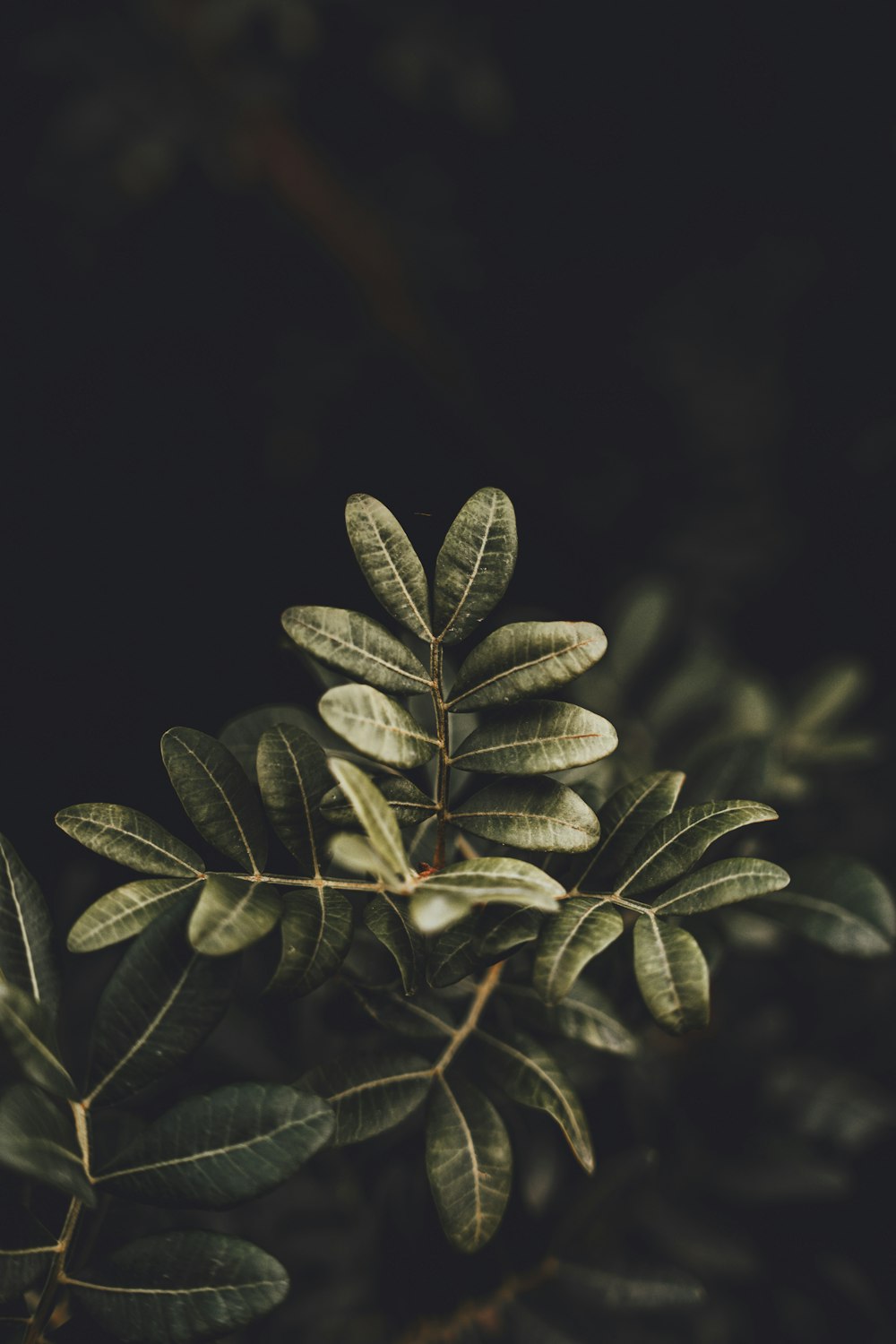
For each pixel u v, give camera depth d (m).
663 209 1.40
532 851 0.46
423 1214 0.50
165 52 1.22
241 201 1.39
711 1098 0.60
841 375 1.24
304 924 0.42
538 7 1.35
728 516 1.28
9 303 1.41
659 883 0.44
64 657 1.27
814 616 1.23
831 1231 0.63
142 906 0.42
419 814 0.44
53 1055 0.41
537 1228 0.52
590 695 0.66
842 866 0.52
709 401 1.33
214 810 0.43
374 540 0.43
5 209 1.37
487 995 0.47
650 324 1.39
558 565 1.31
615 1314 0.51
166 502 1.39
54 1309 0.44
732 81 1.34
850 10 1.24
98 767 1.17
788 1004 0.69
